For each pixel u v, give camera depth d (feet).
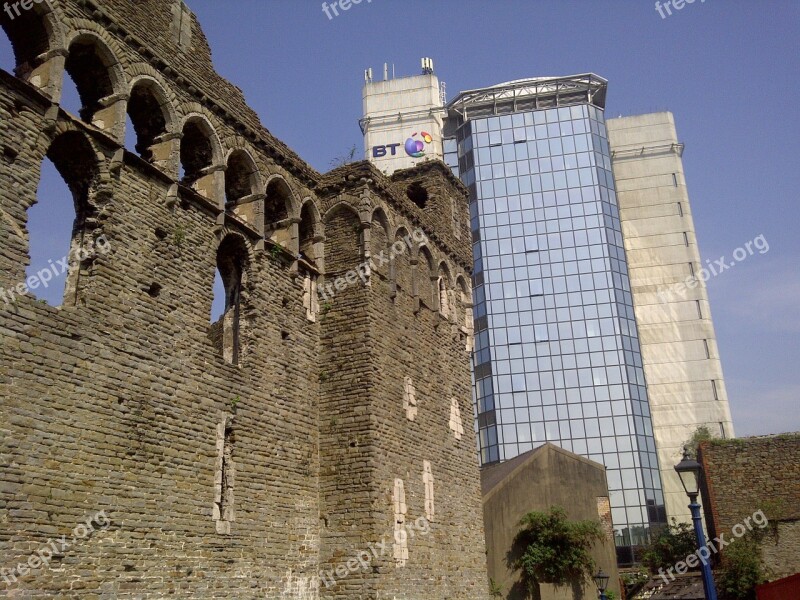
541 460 156.25
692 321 332.39
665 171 351.67
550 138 335.06
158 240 73.31
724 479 139.23
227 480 76.95
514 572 144.66
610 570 149.79
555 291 314.14
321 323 98.94
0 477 54.70
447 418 113.50
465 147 342.85
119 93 71.82
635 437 291.17
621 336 305.53
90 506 60.95
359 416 93.15
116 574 62.08
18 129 61.21
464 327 126.52
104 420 63.67
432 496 103.30
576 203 324.80
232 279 88.12
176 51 80.74
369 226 101.60
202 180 83.82
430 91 350.84
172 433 70.38
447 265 123.85
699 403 321.93
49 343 60.29
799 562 129.49
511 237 323.78
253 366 83.51
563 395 300.20
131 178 71.51
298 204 98.07
